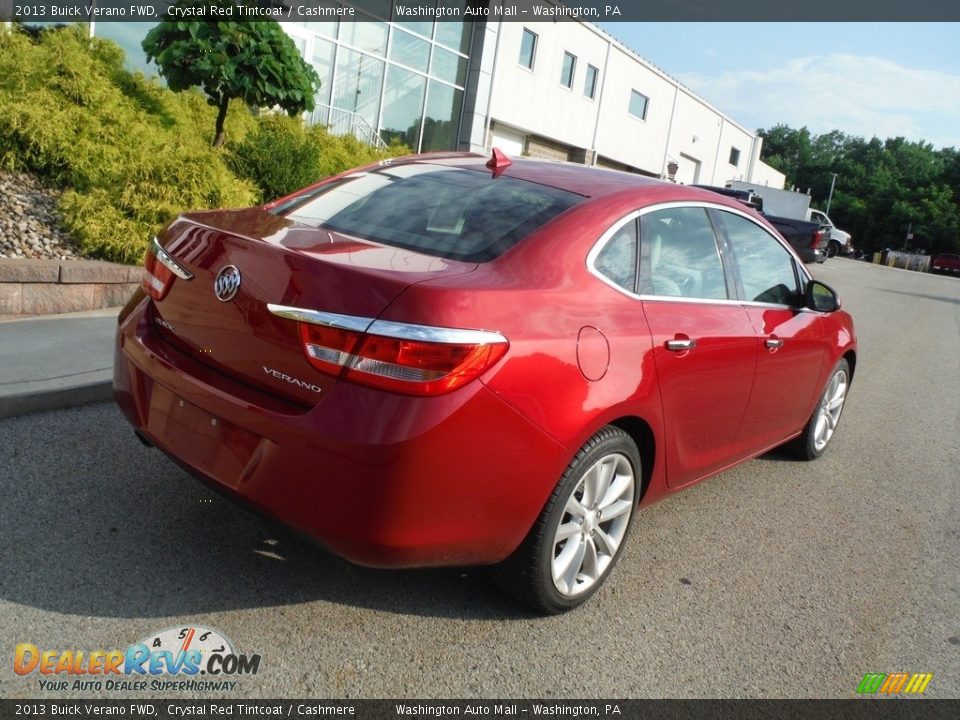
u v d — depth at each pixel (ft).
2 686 7.36
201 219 9.70
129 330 9.71
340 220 10.07
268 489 7.99
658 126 103.09
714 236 12.18
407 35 60.54
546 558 9.12
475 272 8.61
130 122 25.48
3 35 25.29
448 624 9.29
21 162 22.20
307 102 28.86
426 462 7.66
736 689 8.89
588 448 9.18
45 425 12.73
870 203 263.08
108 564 9.34
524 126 77.51
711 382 11.20
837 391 17.26
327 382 7.74
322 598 9.40
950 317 55.11
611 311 9.59
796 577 11.76
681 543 12.42
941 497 16.08
